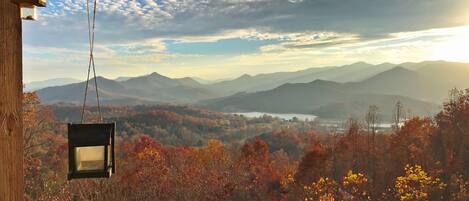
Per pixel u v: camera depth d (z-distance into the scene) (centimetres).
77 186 1284
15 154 191
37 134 1528
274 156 5688
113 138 278
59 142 1677
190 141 8588
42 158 1633
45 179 1309
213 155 4450
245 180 3319
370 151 3894
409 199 2555
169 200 2230
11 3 190
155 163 2544
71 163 265
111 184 1578
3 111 187
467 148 3184
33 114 1458
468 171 3062
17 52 192
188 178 2427
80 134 266
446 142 3272
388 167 3503
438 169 3109
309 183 3125
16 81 191
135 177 2114
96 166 270
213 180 2625
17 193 191
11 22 190
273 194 3175
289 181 3294
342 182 3200
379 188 3064
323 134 7812
